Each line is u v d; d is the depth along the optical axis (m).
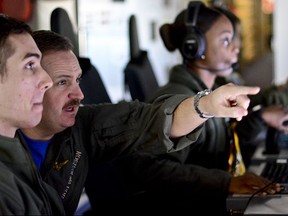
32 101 1.31
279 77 4.41
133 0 3.69
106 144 1.65
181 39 2.20
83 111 1.69
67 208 1.56
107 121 1.65
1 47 1.27
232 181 1.86
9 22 1.30
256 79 3.86
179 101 1.45
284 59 4.41
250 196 1.69
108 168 2.14
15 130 1.37
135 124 1.62
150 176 1.98
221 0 3.97
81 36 3.00
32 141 1.53
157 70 4.20
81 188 1.62
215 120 2.08
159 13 4.17
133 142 1.62
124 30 3.45
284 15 4.42
